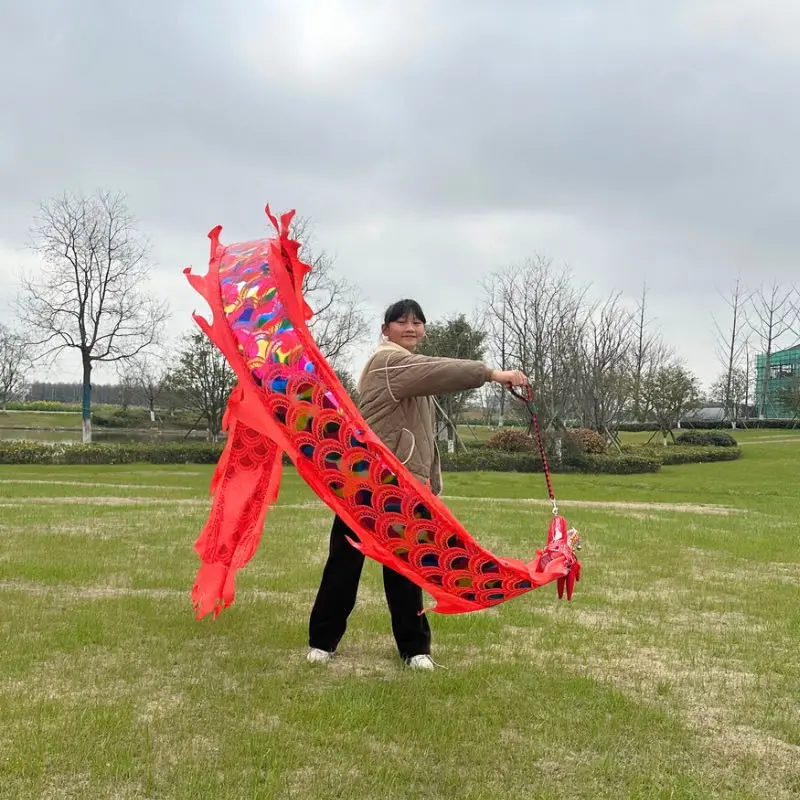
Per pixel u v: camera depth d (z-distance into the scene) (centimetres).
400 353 433
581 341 3362
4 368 4728
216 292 446
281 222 402
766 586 711
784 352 5728
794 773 335
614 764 333
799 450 3675
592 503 1572
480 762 331
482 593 410
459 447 3144
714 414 5559
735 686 442
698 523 1174
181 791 294
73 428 4953
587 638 528
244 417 436
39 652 451
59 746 324
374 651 483
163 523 985
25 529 910
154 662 442
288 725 359
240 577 681
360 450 405
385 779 310
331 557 459
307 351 414
